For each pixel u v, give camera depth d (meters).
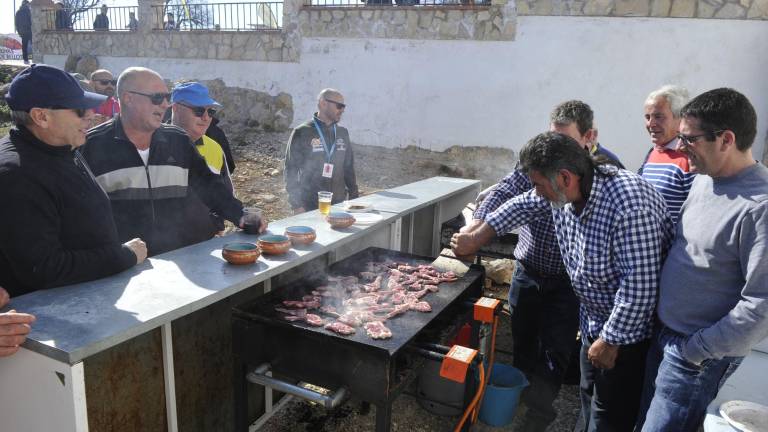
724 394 2.49
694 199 1.95
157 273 2.09
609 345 2.08
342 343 1.99
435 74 8.57
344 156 4.43
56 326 1.59
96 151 2.60
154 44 10.99
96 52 11.82
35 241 1.80
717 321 1.80
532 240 2.86
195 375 2.39
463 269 2.86
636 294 1.98
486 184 8.27
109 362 1.91
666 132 2.68
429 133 8.77
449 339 2.39
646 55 7.26
